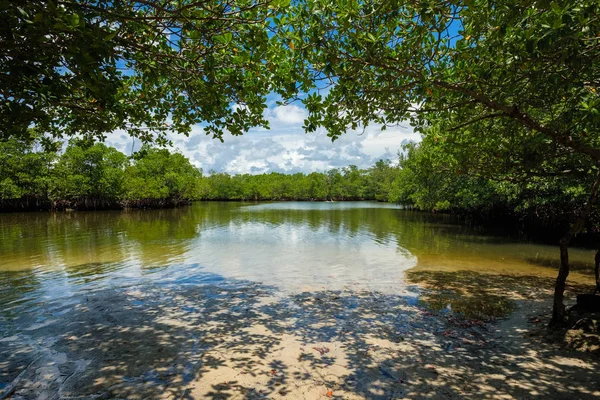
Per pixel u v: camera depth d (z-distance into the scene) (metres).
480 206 28.30
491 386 4.38
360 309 7.65
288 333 6.28
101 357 5.29
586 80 4.96
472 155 6.91
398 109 5.84
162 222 30.25
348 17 4.10
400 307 7.79
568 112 5.79
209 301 8.26
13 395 4.25
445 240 19.34
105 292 9.00
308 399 4.15
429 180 29.73
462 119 6.64
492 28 4.47
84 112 5.03
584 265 12.81
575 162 7.29
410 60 5.05
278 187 100.75
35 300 8.27
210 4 3.94
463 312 7.40
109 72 3.99
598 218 14.94
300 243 18.08
